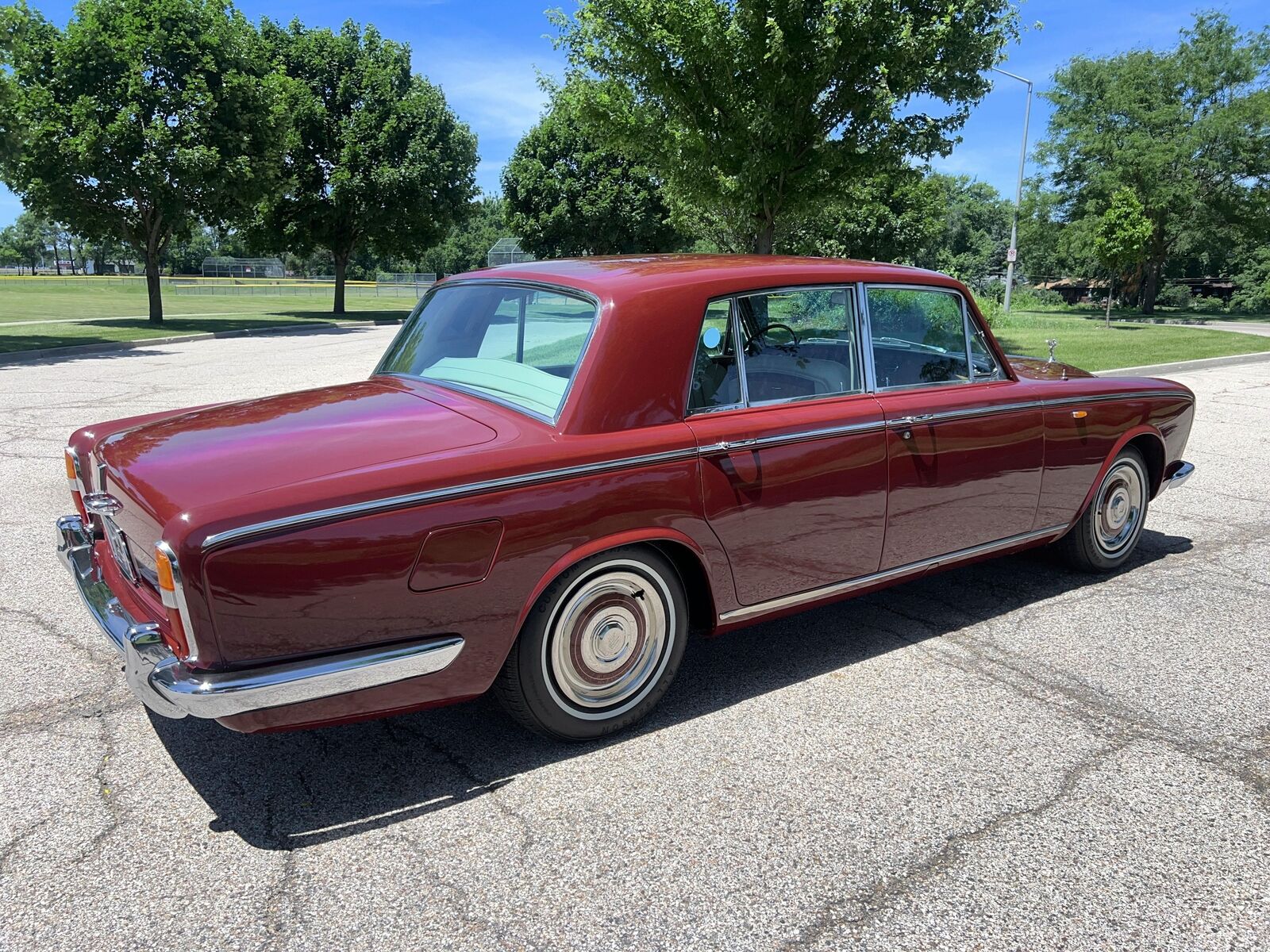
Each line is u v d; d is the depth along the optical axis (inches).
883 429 138.4
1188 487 267.4
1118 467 184.4
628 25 466.0
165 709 93.4
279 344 815.1
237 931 85.4
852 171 496.1
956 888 92.5
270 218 1381.6
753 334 127.5
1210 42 1552.7
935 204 1013.2
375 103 1363.2
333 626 95.7
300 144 1293.1
